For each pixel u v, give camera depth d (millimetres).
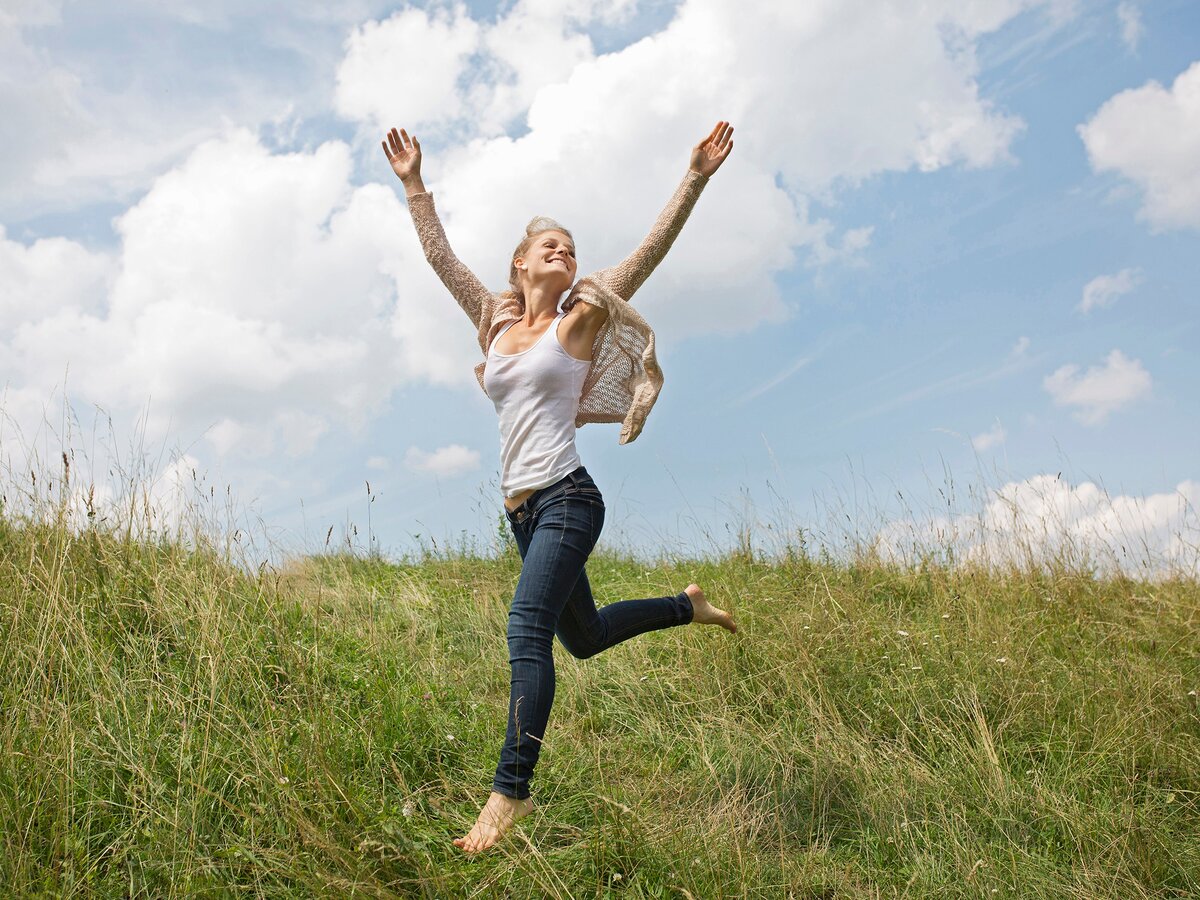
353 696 3748
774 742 3861
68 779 2656
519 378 2951
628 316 3008
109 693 3344
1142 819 3195
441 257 3402
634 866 2768
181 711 3172
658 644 4875
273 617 4219
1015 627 5070
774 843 3154
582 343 3016
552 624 2805
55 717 3012
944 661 4453
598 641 3297
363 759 3215
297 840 2516
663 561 7172
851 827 3289
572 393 2990
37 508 4703
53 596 3682
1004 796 3355
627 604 3453
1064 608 5660
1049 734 3891
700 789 3467
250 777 2779
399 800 2998
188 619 3998
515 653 2746
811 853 3020
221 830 2646
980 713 3908
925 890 2834
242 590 4574
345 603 5254
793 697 4227
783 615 5066
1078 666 4602
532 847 2535
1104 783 3574
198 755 2953
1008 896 2781
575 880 2666
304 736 3055
